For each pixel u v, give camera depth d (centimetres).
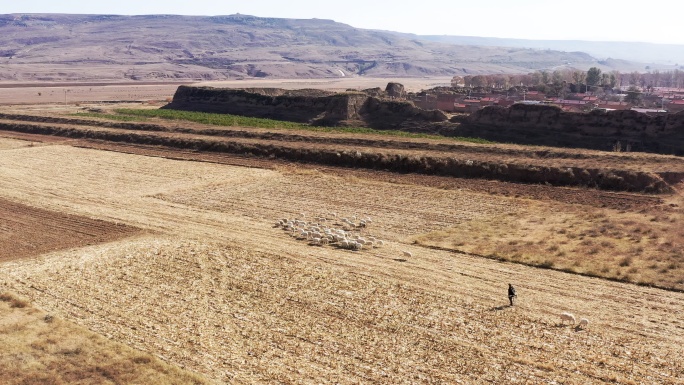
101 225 6134
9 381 3061
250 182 8069
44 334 3591
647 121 9275
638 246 5247
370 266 4900
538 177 7625
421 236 5716
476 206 6731
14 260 5078
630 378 3181
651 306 4100
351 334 3694
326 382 3134
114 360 3291
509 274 4716
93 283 4488
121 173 8769
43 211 6662
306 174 8456
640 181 7100
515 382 3145
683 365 3312
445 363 3347
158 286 4441
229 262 4978
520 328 3781
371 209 6712
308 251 5284
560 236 5597
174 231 5897
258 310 4038
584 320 3812
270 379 3162
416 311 4034
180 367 3269
